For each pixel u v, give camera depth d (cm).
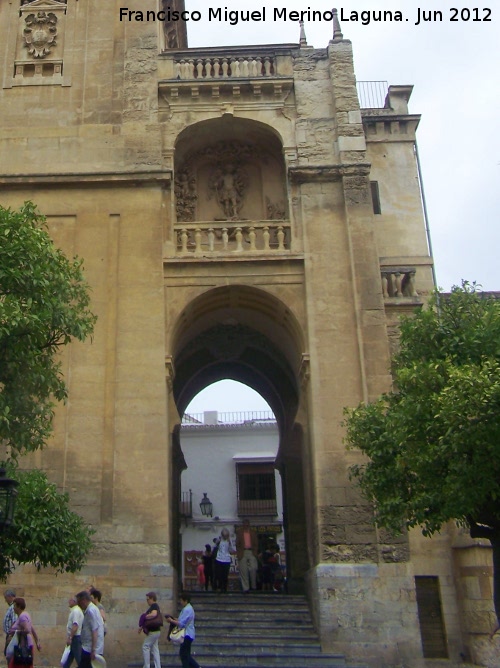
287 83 2483
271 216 2478
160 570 1914
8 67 2523
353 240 2269
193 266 2261
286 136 2433
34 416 1389
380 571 1928
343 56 2520
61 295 1405
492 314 1538
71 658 1433
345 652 1855
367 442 1669
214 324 2559
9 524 1145
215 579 2567
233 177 2561
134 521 1967
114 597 1888
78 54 2548
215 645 1866
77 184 2327
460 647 2034
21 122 2428
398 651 1856
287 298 2238
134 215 2297
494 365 1365
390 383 2108
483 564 2014
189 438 4616
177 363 2755
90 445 2041
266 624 2006
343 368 2142
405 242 2641
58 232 2277
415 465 1452
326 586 1917
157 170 2334
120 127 2417
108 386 2105
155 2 2638
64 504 1528
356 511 1997
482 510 1459
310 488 2120
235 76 2511
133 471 2017
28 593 1880
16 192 2320
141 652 1839
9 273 1323
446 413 1338
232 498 4453
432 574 2103
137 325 2166
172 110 2461
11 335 1293
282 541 4350
